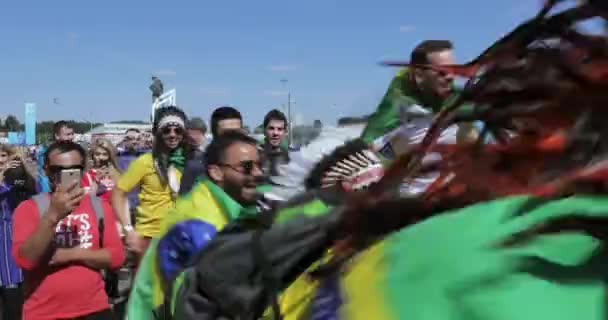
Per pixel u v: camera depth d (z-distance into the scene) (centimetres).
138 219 571
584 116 85
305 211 126
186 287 134
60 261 371
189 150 572
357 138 131
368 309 92
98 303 383
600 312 77
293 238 117
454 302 83
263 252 120
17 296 560
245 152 254
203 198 253
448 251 88
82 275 376
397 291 89
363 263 100
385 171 111
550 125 88
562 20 89
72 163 365
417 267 90
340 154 136
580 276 80
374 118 118
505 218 88
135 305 246
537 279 81
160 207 563
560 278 81
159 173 554
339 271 104
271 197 147
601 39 86
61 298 371
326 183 139
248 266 121
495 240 86
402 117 110
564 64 87
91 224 383
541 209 86
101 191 701
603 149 84
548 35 90
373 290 93
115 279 679
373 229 106
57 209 354
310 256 117
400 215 105
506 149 92
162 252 238
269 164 159
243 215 141
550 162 88
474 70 97
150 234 558
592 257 82
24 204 375
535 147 88
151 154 561
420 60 107
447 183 101
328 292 102
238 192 251
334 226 111
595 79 84
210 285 126
